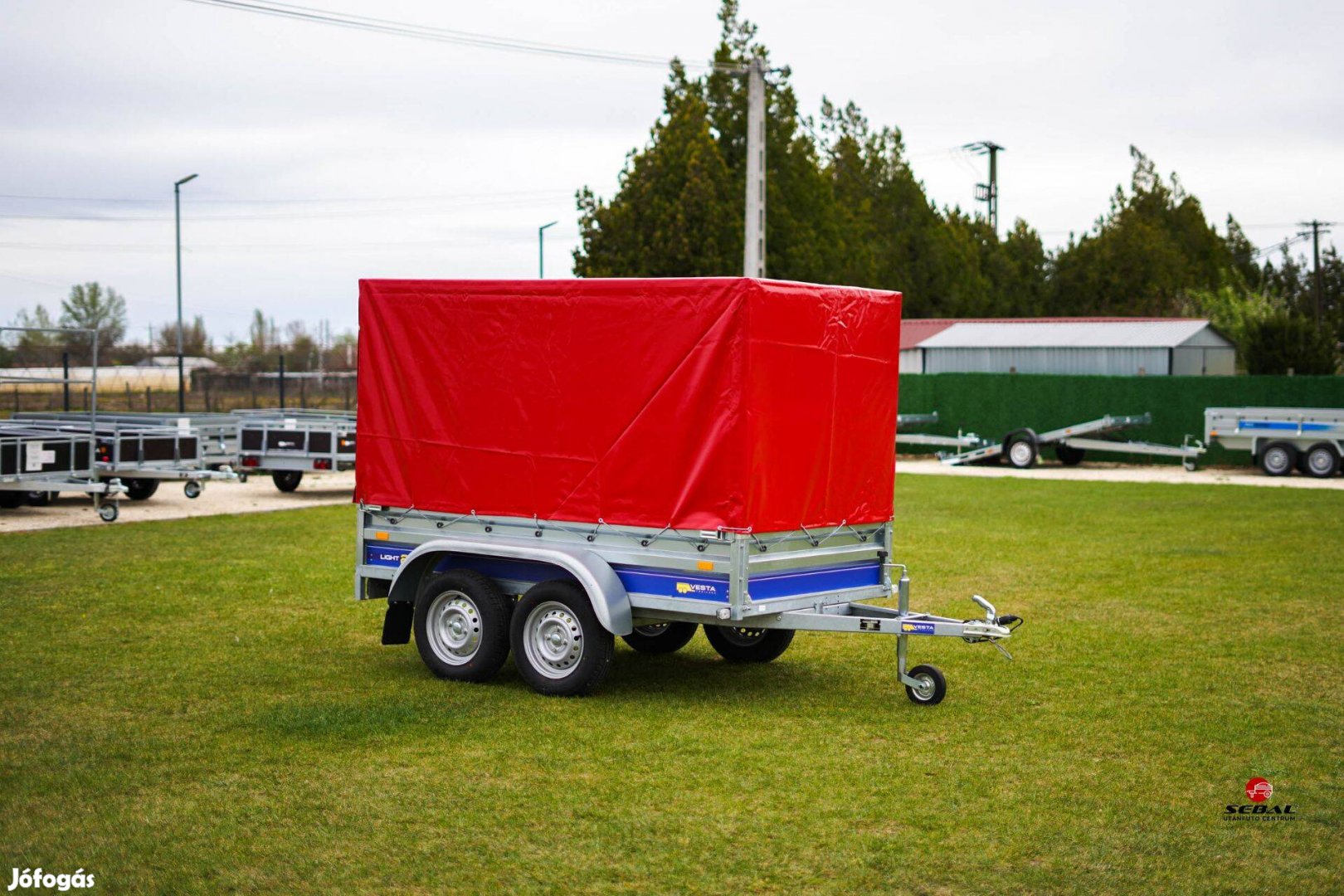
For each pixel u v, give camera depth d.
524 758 7.21
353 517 19.88
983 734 7.82
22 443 18.91
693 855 5.76
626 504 8.48
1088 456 36.00
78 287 63.38
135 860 5.66
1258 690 8.98
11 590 12.88
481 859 5.70
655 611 8.45
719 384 8.09
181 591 12.91
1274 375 34.12
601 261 46.00
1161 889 5.40
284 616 11.62
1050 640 10.81
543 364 8.80
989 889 5.39
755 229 29.19
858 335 9.02
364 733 7.70
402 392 9.45
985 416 37.72
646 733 7.80
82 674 9.27
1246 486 26.73
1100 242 66.56
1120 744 7.60
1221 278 66.38
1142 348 38.84
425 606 9.22
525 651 8.80
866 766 7.12
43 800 6.45
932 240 66.81
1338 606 12.36
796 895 5.32
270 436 23.36
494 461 9.05
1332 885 5.46
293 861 5.66
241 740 7.54
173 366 49.44
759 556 8.26
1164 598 12.86
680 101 45.94
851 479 9.03
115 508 19.27
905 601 8.85
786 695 8.86
